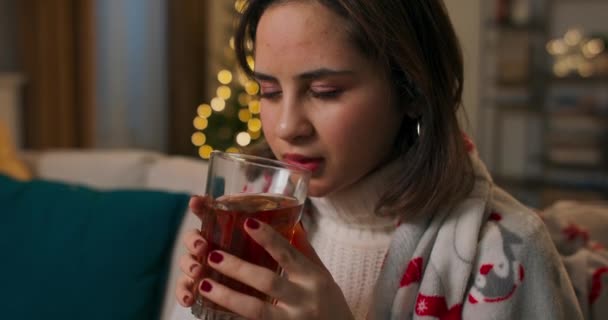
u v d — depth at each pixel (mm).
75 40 3145
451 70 739
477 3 3854
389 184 756
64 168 1895
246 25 783
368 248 806
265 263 571
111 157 1853
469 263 687
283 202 576
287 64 627
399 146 766
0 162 1867
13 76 2889
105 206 1505
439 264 700
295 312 559
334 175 659
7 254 1454
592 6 3920
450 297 692
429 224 728
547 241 701
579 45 3869
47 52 3014
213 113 3449
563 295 686
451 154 710
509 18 3836
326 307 571
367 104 641
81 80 3172
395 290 714
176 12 3785
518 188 3945
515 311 662
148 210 1477
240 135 3184
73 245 1452
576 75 3768
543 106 3879
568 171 3869
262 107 699
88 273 1427
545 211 1049
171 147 3865
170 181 1661
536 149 4082
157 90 3785
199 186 1535
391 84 674
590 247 917
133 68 3646
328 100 637
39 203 1528
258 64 663
